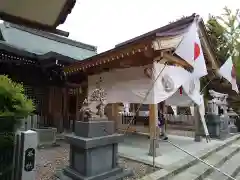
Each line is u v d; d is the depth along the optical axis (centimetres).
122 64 661
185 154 592
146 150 639
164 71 593
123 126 1175
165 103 936
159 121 859
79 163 384
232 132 1173
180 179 423
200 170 486
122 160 523
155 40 477
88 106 416
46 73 955
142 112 1452
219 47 1353
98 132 391
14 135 292
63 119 1025
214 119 941
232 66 757
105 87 724
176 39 517
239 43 1347
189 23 551
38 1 390
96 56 665
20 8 415
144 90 585
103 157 395
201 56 578
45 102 977
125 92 641
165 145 740
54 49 1151
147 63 584
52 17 443
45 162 484
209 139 850
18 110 297
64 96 1046
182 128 1292
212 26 1378
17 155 290
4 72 866
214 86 1231
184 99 880
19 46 964
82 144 359
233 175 515
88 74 823
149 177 403
